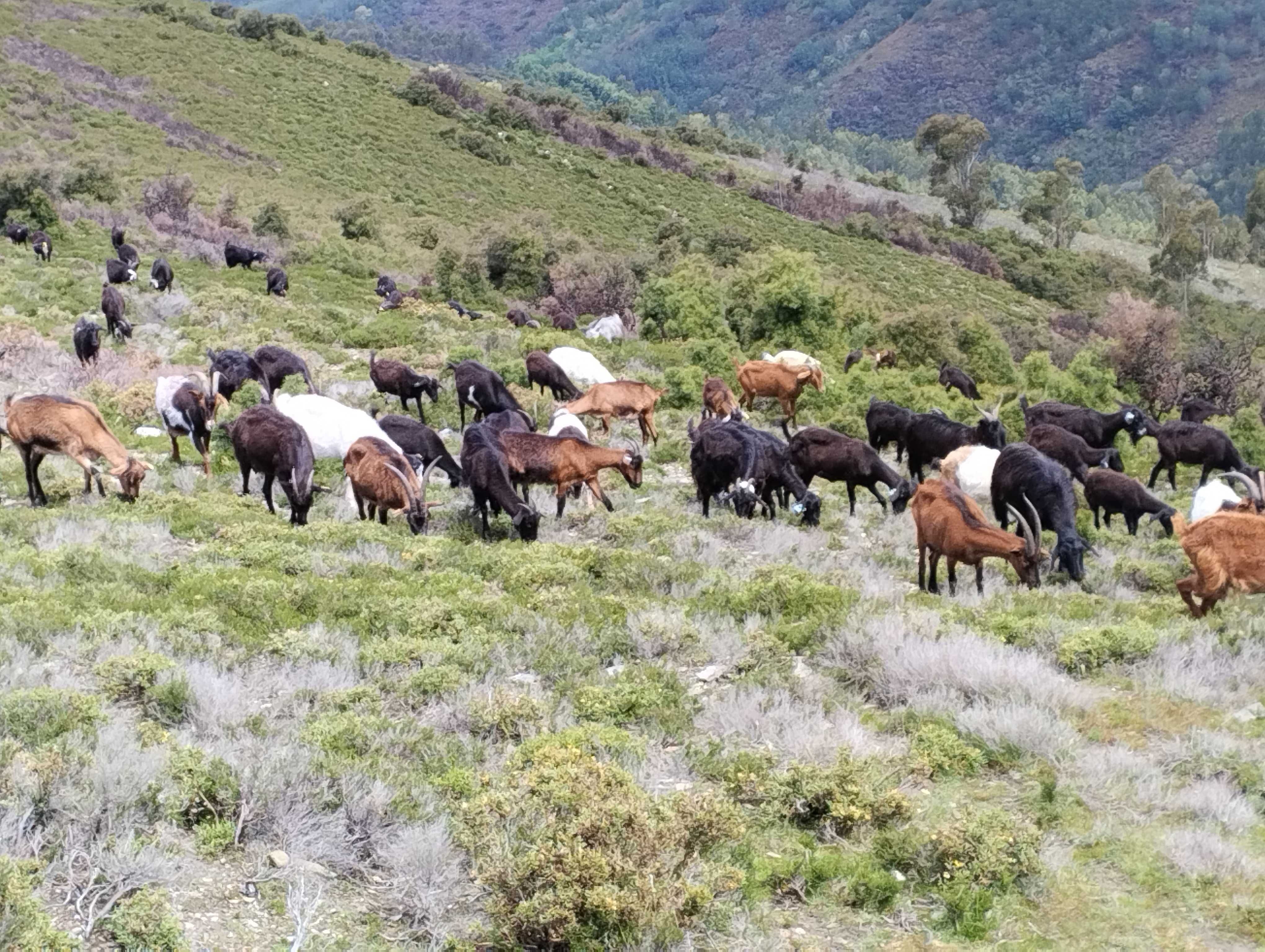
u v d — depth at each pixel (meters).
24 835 7.14
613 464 17.00
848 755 8.55
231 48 83.88
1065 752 9.13
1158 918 7.18
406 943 6.85
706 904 7.02
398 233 55.84
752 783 8.57
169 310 30.73
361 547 14.66
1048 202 113.31
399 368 23.11
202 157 61.69
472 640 11.19
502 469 15.77
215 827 7.57
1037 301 89.88
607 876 6.93
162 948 6.38
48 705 8.59
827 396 26.95
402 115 82.50
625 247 68.00
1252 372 39.47
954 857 7.57
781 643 11.36
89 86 67.12
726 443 17.73
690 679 11.02
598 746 8.97
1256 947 6.92
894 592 13.82
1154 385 38.41
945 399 27.61
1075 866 7.71
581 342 31.61
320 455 18.59
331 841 7.61
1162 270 102.50
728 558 15.53
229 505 16.36
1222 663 10.92
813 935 7.09
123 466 15.98
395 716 9.80
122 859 6.93
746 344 35.94
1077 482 21.53
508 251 47.56
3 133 54.31
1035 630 11.81
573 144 92.75
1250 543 12.04
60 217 42.62
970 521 13.62
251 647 10.84
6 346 24.05
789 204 95.50
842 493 20.61
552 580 13.47
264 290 37.06
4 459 18.11
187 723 9.25
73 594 11.67
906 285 80.00
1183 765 9.00
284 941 6.70
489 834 7.39
